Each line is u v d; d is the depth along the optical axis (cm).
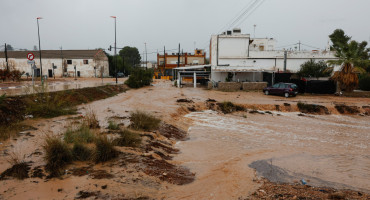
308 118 1719
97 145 668
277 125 1477
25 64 5728
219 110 1873
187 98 2270
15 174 545
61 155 598
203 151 921
